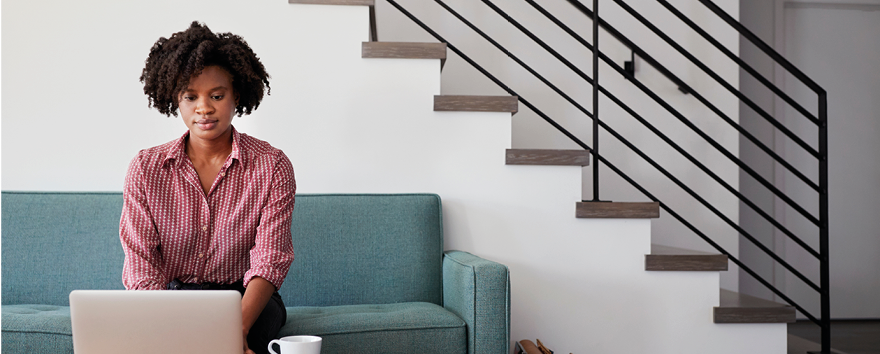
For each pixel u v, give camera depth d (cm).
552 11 324
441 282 213
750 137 240
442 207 225
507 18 236
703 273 231
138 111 220
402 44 226
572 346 227
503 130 229
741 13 376
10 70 216
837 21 382
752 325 229
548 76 321
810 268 372
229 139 155
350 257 207
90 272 198
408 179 226
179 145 150
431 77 228
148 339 104
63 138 217
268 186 151
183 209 148
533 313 226
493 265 171
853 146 381
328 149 224
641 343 229
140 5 221
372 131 225
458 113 228
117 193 209
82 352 102
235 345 107
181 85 140
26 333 147
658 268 229
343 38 226
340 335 157
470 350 168
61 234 200
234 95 151
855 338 318
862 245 379
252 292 134
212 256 151
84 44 219
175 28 221
